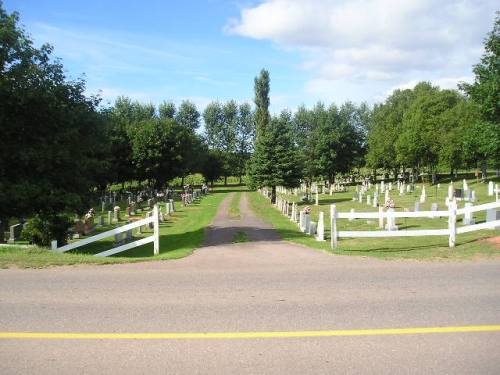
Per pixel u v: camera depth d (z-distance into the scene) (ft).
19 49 55.31
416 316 19.95
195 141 253.65
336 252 39.47
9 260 32.89
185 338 17.43
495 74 70.69
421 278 27.55
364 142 264.52
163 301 22.49
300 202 142.61
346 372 14.37
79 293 24.06
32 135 56.34
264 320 19.53
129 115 285.43
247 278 27.86
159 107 310.65
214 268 31.63
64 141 58.03
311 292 24.22
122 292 24.30
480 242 43.06
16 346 16.63
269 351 16.12
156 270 30.71
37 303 22.17
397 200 123.95
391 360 15.29
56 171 58.23
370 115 312.91
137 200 155.02
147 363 15.12
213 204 149.18
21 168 56.13
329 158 226.38
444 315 20.08
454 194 108.06
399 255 36.81
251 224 83.87
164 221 101.40
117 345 16.72
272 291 24.47
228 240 58.23
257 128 252.62
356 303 22.02
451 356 15.58
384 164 243.19
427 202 111.45
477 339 17.16
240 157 314.55
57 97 57.26
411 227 69.21
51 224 58.34
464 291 24.29
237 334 17.83
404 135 194.49
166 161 208.03
